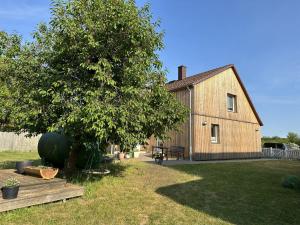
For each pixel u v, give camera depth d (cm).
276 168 1402
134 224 520
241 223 549
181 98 1862
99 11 766
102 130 679
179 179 949
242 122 2192
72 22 726
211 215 589
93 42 716
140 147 2064
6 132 1975
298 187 862
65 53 776
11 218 504
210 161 1689
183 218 562
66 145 955
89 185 772
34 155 1692
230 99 2145
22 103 827
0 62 995
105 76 732
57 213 552
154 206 636
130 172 1032
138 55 801
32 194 585
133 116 772
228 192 796
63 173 900
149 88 890
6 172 775
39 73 815
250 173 1170
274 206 672
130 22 751
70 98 765
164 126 937
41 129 855
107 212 574
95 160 1002
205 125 1825
